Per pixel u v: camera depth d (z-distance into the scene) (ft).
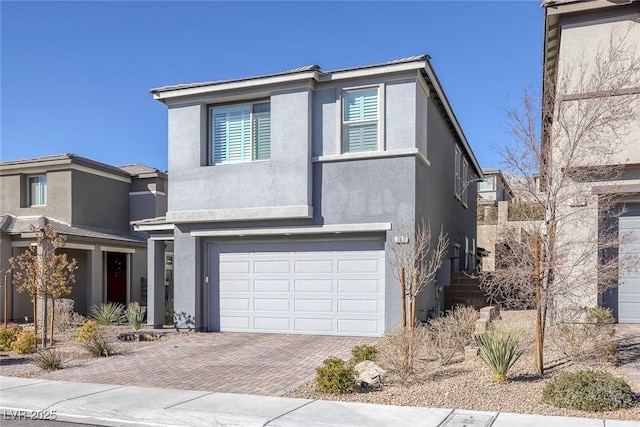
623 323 40.52
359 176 44.91
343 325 45.70
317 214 45.88
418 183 44.75
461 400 25.39
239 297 49.34
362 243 45.52
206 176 49.08
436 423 22.15
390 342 31.86
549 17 42.73
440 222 55.36
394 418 22.94
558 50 45.91
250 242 49.21
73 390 29.43
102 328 52.95
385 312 43.50
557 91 33.99
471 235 81.46
